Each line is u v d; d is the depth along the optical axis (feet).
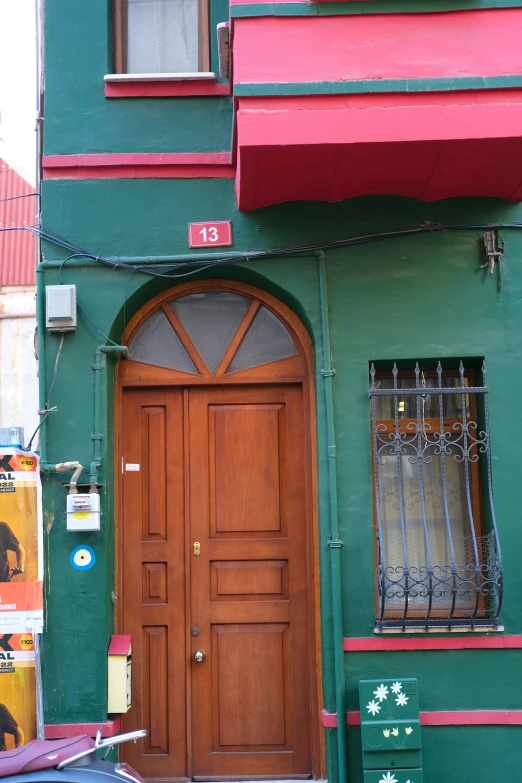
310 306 15.89
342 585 15.20
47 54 16.48
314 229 16.01
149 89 16.33
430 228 15.93
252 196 15.51
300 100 13.87
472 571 15.72
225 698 16.06
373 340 15.80
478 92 13.83
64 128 16.26
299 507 16.46
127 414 16.76
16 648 14.60
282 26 14.08
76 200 16.14
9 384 33.71
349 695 14.92
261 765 15.84
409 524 16.08
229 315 16.94
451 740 14.83
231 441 16.65
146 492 16.60
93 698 14.96
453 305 15.88
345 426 15.57
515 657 15.02
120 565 16.31
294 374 16.65
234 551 16.38
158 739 15.96
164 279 16.21
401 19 14.08
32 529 14.84
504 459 15.44
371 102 13.87
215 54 16.85
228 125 16.33
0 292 34.14
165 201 16.15
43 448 15.52
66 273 15.99
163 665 16.17
